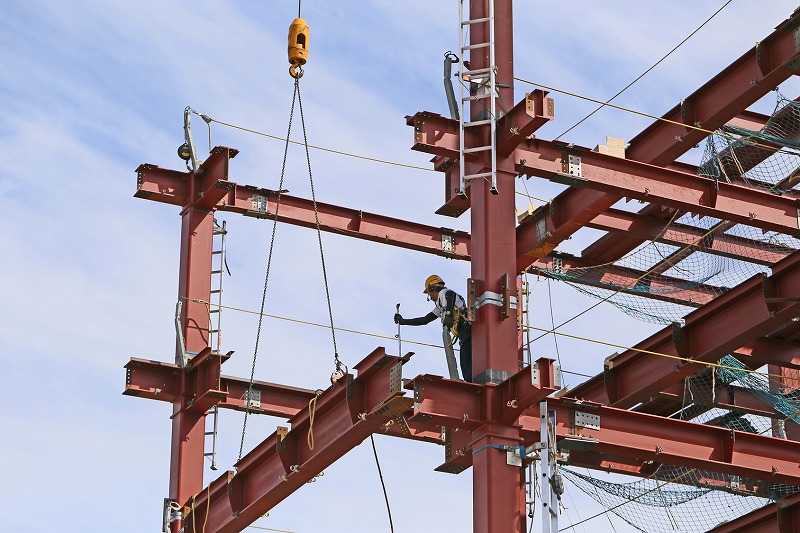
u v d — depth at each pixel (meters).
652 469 33.72
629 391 33.28
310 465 30.62
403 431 30.14
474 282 29.02
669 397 34.84
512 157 29.84
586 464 33.09
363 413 28.56
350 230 38.38
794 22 30.45
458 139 29.64
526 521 27.38
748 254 38.09
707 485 33.72
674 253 37.47
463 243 39.56
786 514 31.52
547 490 26.88
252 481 32.84
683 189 31.64
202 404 35.56
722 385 35.03
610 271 38.34
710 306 31.70
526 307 33.66
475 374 28.47
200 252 36.62
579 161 30.50
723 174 35.81
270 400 36.94
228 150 36.12
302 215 38.03
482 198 29.44
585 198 32.00
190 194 36.91
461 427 27.94
